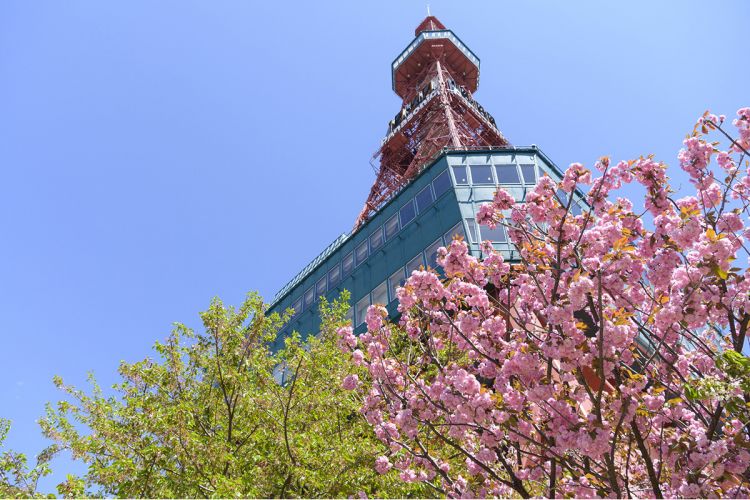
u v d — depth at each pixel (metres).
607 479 6.55
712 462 6.24
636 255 7.23
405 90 71.44
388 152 55.19
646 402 7.24
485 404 7.03
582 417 6.77
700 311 6.93
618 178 8.02
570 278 7.09
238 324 14.78
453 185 29.75
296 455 11.42
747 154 7.75
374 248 32.94
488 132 55.97
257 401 12.77
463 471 10.51
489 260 9.15
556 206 8.02
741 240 7.62
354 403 12.77
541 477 8.02
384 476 10.66
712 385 6.08
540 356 7.41
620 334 6.61
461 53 70.06
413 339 9.60
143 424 11.27
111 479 10.79
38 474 11.15
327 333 15.54
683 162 8.23
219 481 9.83
